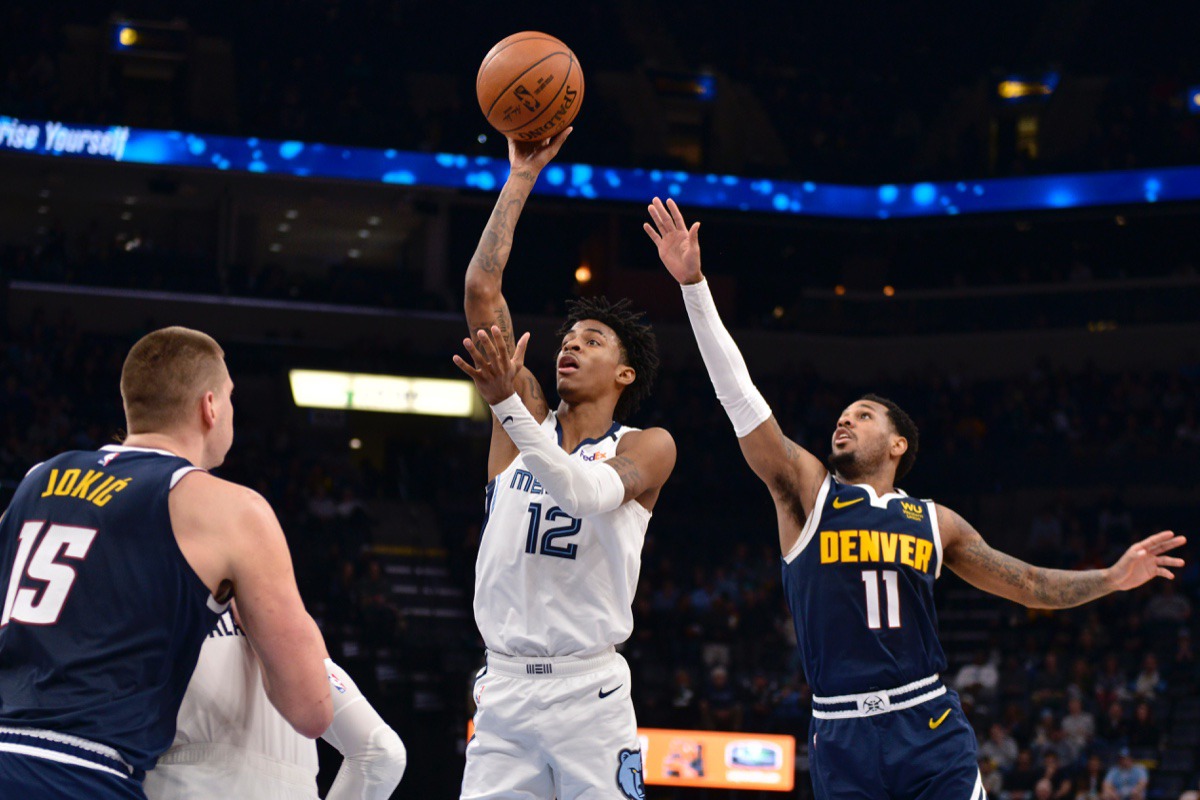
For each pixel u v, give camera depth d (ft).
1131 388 74.79
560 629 12.89
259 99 78.95
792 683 50.55
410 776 48.06
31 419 63.67
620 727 13.06
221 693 9.93
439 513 69.21
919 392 77.61
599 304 14.80
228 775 9.85
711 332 14.53
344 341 78.59
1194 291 77.36
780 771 43.91
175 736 9.73
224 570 9.57
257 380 73.67
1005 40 90.79
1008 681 52.21
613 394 14.32
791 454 15.01
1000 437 73.67
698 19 91.66
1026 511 70.49
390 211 82.84
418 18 86.22
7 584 9.49
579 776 12.78
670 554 66.90
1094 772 45.16
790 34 92.07
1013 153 88.58
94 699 9.03
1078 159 80.07
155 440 10.16
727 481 72.08
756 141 88.89
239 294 77.87
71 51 79.36
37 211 81.97
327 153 76.13
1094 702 50.29
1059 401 75.00
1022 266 84.33
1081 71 87.66
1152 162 78.28
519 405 12.09
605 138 82.12
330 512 63.82
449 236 82.84
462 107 79.05
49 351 68.85
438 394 75.97
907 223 82.99
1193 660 53.01
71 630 9.21
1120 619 58.18
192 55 80.74
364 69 83.15
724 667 53.42
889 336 82.84
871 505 14.96
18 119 71.41
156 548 9.43
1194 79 81.41
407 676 52.16
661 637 55.72
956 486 72.13
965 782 14.03
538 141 14.69
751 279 85.76
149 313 75.46
